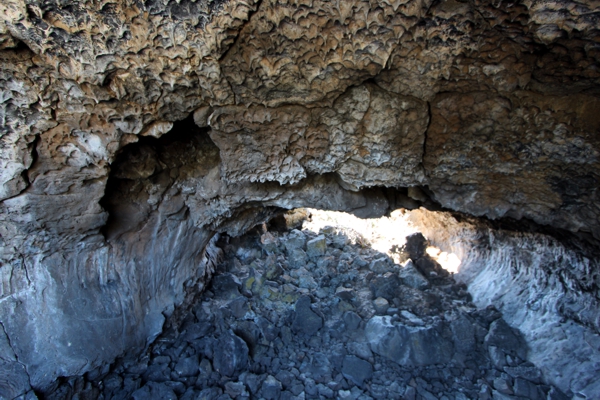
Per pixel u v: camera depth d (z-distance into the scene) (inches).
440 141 71.6
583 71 51.7
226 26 50.3
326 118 68.2
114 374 98.4
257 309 133.8
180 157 87.7
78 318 86.1
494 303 129.1
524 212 82.8
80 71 54.2
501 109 61.9
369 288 144.6
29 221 71.3
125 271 95.3
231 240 160.9
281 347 121.0
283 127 69.9
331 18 49.8
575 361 97.3
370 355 115.3
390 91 62.9
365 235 193.6
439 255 171.5
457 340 115.2
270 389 102.9
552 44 49.1
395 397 101.8
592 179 68.0
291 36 52.2
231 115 66.9
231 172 80.0
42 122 59.8
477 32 50.1
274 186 95.2
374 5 47.6
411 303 134.6
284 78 58.9
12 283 77.5
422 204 110.7
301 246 165.0
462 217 134.2
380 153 74.7
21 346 78.7
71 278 85.0
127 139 68.4
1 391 76.2
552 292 112.8
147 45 52.4
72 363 85.2
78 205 74.9
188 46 53.0
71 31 49.1
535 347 108.3
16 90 54.4
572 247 101.0
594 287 100.1
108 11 47.5
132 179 84.4
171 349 111.1
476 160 73.2
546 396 96.7
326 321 130.0
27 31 47.9
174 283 112.0
